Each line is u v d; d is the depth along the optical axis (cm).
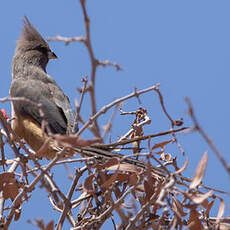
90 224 721
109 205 784
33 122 1045
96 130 578
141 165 729
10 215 727
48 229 694
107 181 689
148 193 705
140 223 698
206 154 611
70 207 765
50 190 747
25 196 763
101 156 745
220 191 608
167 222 729
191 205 644
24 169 739
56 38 490
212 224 695
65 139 562
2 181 748
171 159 830
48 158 935
